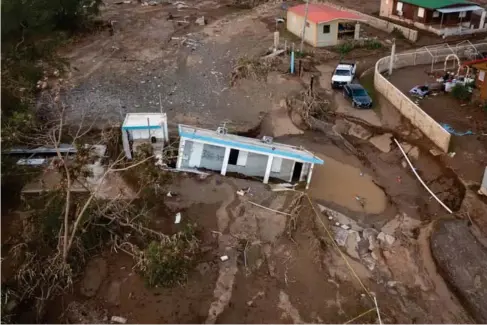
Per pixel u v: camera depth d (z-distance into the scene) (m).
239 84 37.94
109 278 19.73
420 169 28.39
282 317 18.38
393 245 22.59
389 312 18.86
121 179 24.64
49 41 34.12
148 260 18.88
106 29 51.69
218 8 61.22
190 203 23.75
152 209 23.06
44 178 24.55
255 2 62.47
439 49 42.06
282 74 39.25
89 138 29.06
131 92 36.81
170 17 56.09
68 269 18.69
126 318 18.16
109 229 20.97
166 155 26.42
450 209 25.03
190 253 20.53
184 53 45.16
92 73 40.19
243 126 31.89
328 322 18.23
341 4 61.50
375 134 31.69
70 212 20.44
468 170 26.81
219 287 19.47
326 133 31.72
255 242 21.67
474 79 35.62
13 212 22.59
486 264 21.30
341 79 36.97
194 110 34.03
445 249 22.03
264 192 24.95
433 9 47.59
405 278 20.69
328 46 45.75
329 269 20.64
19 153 26.33
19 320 17.94
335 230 23.19
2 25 29.16
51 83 37.47
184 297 19.00
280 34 49.81
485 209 23.98
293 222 22.72
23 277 18.66
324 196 26.08
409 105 31.81
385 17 54.28
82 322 17.94
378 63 38.94
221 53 45.06
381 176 28.23
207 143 25.66
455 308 19.34
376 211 25.34
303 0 62.59
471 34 48.34
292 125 32.50
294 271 20.38
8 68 27.89
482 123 31.03
